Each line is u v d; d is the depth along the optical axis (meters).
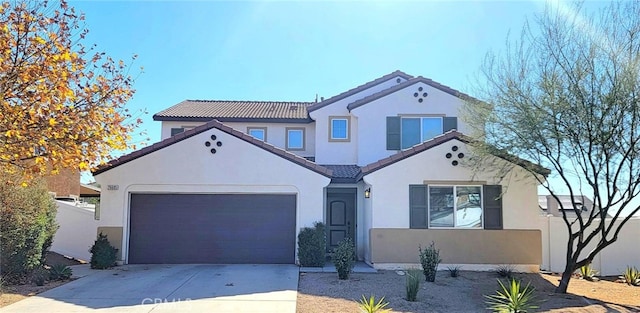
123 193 17.02
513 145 13.41
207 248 17.12
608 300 12.50
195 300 11.22
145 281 13.48
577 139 12.34
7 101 10.02
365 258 18.27
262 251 17.14
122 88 12.28
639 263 17.75
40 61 10.28
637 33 11.89
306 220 17.02
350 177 18.31
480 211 16.52
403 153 16.64
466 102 16.27
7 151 10.32
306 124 23.30
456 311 10.92
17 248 13.16
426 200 16.52
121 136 12.13
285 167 17.27
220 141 17.30
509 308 10.48
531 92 12.86
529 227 16.44
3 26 9.64
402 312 10.73
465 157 16.56
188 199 17.30
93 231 19.12
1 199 12.96
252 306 10.73
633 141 11.97
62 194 24.95
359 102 20.88
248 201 17.34
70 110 10.87
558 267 17.61
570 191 13.40
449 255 16.28
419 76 21.22
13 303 10.84
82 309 10.31
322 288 12.88
